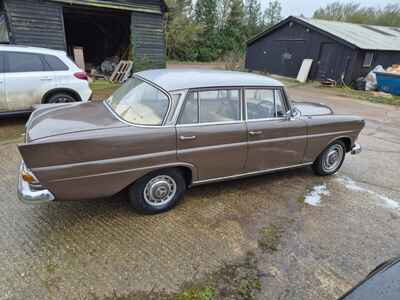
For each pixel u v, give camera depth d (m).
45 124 2.74
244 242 2.87
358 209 3.61
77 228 2.89
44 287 2.21
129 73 11.54
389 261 1.98
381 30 20.92
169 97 2.92
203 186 3.92
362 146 6.12
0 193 3.40
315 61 16.92
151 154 2.85
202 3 40.25
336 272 2.56
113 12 12.39
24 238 2.70
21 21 9.03
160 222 3.07
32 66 5.64
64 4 9.75
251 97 3.44
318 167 4.35
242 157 3.46
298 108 4.30
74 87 6.06
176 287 2.29
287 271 2.54
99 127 2.71
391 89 14.05
